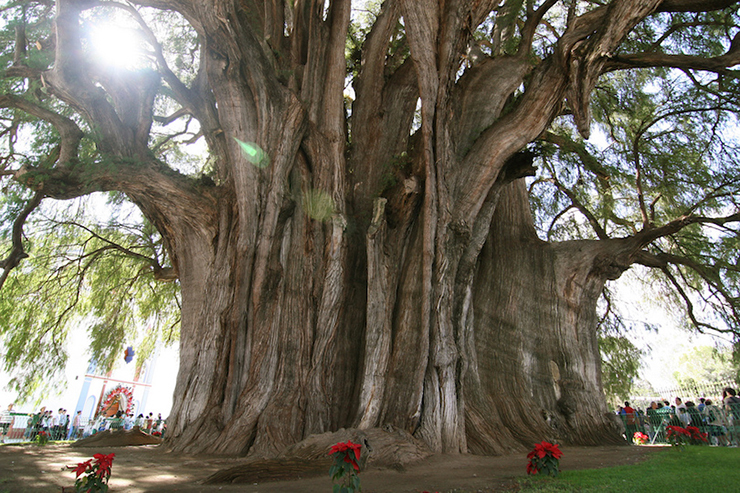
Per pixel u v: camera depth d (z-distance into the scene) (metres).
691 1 9.83
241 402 8.38
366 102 12.60
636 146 13.18
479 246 10.12
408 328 8.95
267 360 8.77
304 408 8.55
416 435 7.73
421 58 9.29
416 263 9.59
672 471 5.08
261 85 9.92
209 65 9.84
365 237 10.86
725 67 10.32
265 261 9.25
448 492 4.54
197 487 4.87
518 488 4.60
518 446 8.64
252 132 9.80
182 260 10.80
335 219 9.98
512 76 11.64
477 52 13.03
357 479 3.98
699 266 12.11
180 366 9.70
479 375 10.20
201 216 10.38
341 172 10.73
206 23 9.33
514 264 11.72
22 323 13.87
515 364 10.34
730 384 12.00
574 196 15.46
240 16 9.60
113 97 10.59
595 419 9.94
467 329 9.78
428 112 9.30
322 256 9.90
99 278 15.45
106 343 15.45
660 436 10.98
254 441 7.77
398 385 8.38
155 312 17.27
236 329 8.91
